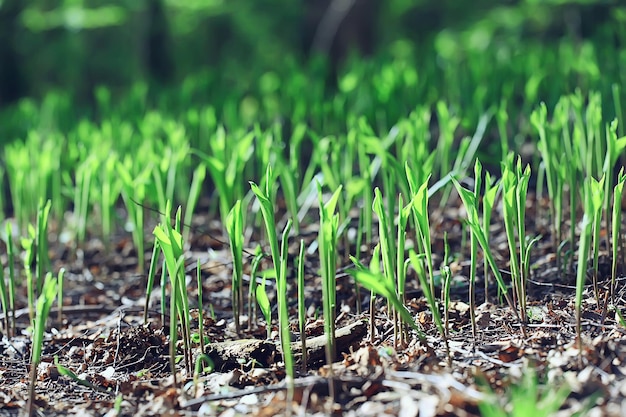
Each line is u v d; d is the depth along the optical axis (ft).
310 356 3.30
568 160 3.95
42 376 3.45
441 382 2.88
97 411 3.13
